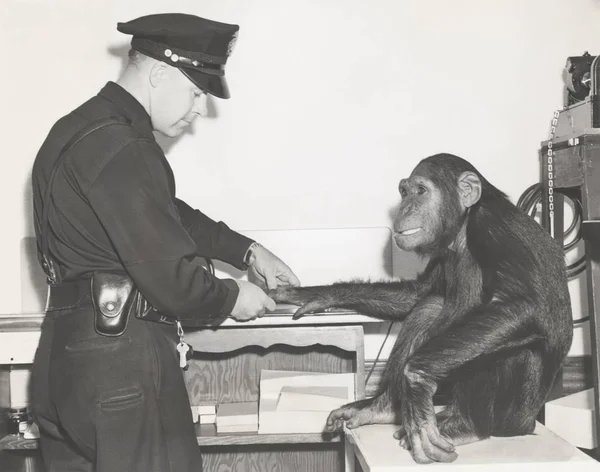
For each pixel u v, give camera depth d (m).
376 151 2.51
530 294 1.65
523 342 1.63
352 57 2.50
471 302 1.79
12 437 2.24
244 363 2.50
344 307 2.05
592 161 2.00
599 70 2.04
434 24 2.50
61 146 1.58
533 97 2.52
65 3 2.46
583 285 2.52
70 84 2.46
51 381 1.57
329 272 2.44
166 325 1.63
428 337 1.85
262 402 2.21
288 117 2.50
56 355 1.56
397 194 2.52
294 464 2.51
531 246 1.72
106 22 2.46
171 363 1.61
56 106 2.46
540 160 2.45
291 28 2.48
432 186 1.78
